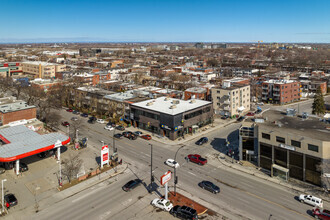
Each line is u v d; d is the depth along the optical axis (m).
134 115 92.69
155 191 51.72
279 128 59.03
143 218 43.34
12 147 61.09
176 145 76.56
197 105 91.56
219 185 53.81
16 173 58.66
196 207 45.81
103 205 47.00
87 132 87.94
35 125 83.88
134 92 112.19
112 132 88.00
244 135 64.38
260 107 127.56
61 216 43.75
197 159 64.12
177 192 51.09
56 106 117.44
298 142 53.62
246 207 45.97
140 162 64.94
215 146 75.75
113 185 54.09
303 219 42.59
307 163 53.06
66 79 159.50
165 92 126.56
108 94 110.94
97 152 71.62
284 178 55.47
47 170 61.22
